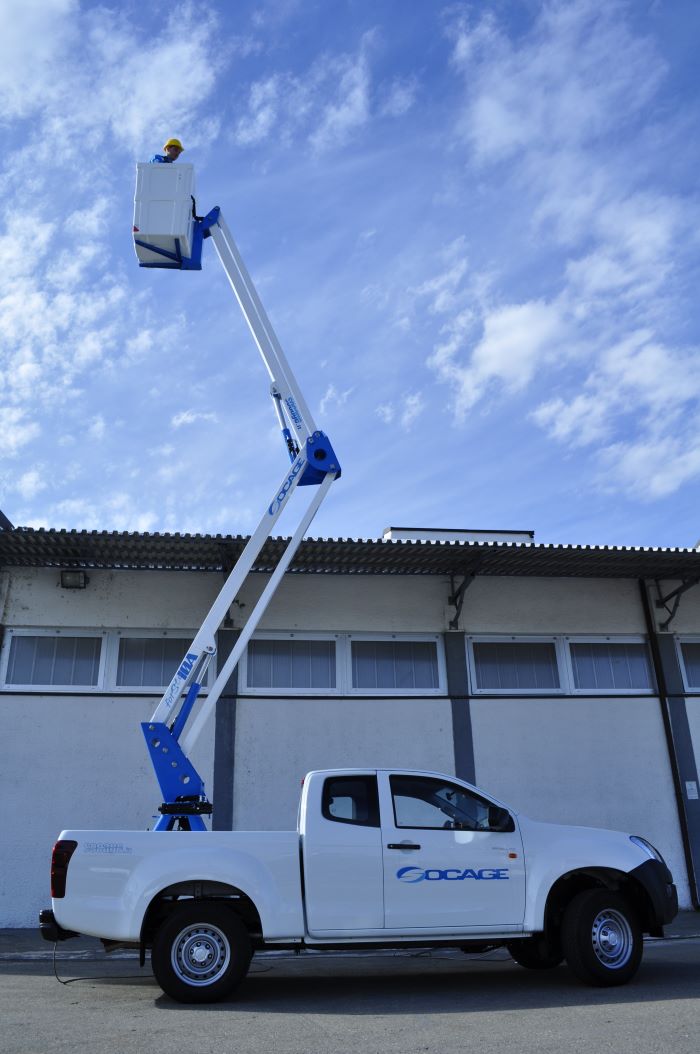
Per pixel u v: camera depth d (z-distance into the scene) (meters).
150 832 6.50
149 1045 4.82
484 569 13.03
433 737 12.62
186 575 12.78
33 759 11.59
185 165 9.05
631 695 13.39
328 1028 5.23
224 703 12.21
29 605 12.30
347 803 6.80
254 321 9.41
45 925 6.24
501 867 6.74
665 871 7.08
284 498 8.84
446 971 7.77
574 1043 4.71
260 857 6.50
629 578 14.02
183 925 6.26
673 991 6.34
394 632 13.14
